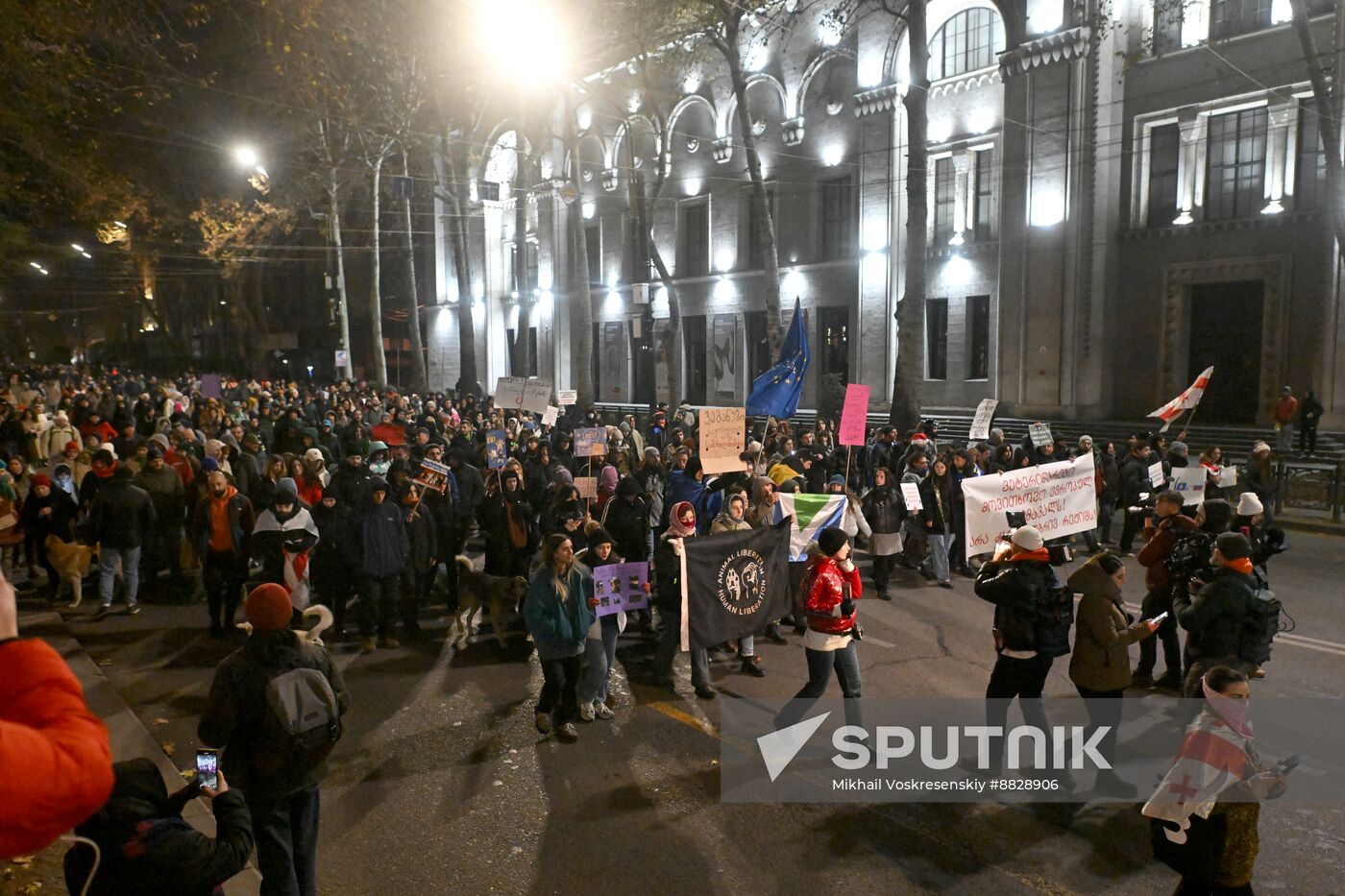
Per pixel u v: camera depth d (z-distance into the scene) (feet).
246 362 202.49
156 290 224.94
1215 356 83.71
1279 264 76.43
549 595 21.89
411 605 30.78
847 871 16.17
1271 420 77.51
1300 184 75.61
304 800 13.64
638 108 126.82
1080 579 19.63
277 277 216.33
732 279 119.55
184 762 20.85
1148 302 85.30
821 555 21.62
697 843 17.20
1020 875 16.02
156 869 9.19
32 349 314.96
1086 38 83.76
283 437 57.93
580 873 16.20
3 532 37.04
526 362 110.63
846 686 21.67
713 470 35.14
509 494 32.81
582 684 23.53
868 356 103.40
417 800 19.03
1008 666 20.06
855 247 105.81
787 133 110.52
